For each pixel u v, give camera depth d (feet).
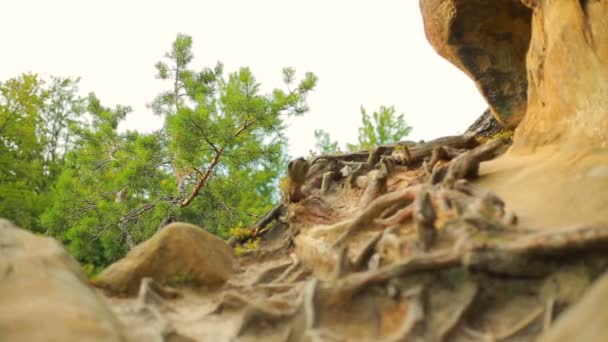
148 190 21.33
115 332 4.50
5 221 6.32
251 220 20.57
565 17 8.56
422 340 4.66
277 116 18.02
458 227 5.47
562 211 6.15
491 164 9.29
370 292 5.24
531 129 9.65
